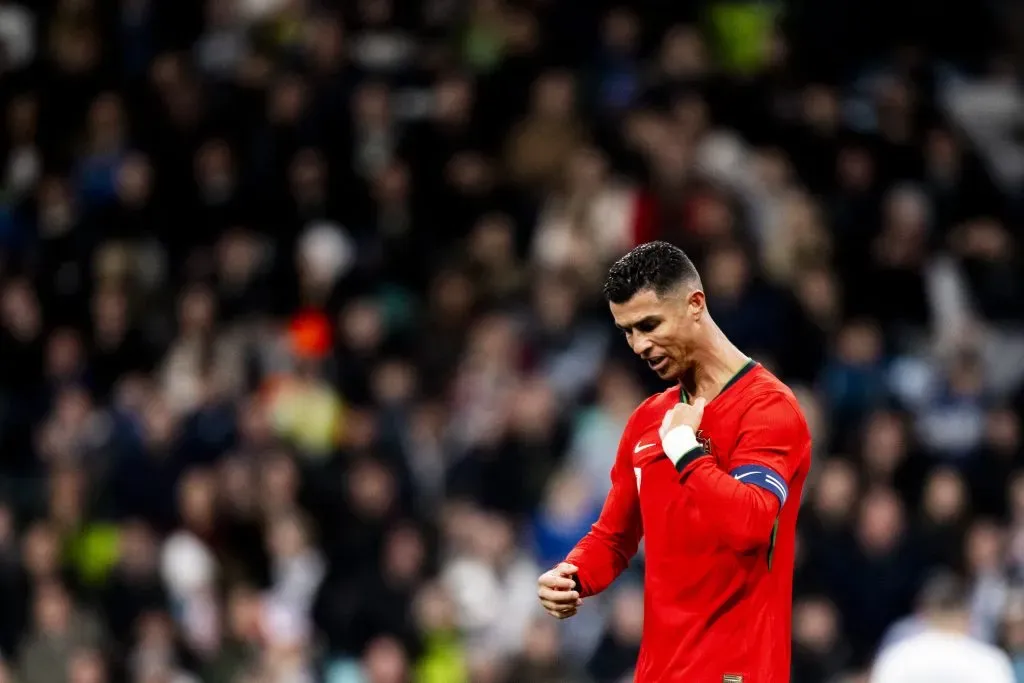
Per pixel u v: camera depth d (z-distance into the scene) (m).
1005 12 71.62
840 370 50.75
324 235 56.94
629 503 23.27
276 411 51.34
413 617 46.81
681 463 21.25
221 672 46.31
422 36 65.62
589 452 48.53
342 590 47.47
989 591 45.06
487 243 55.47
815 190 59.56
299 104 60.28
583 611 46.56
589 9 64.19
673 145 55.69
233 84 62.25
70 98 63.25
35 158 62.50
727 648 21.92
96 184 60.25
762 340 50.59
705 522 21.91
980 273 58.00
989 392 53.84
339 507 49.56
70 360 55.50
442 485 50.66
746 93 60.38
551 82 59.59
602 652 44.31
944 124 61.06
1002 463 49.34
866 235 56.12
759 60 63.62
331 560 47.94
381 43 64.81
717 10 64.44
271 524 49.00
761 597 22.00
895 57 65.12
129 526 48.34
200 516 48.94
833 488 46.50
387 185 58.62
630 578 46.62
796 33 66.00
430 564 47.75
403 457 49.81
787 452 21.89
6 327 56.25
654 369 22.44
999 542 45.78
